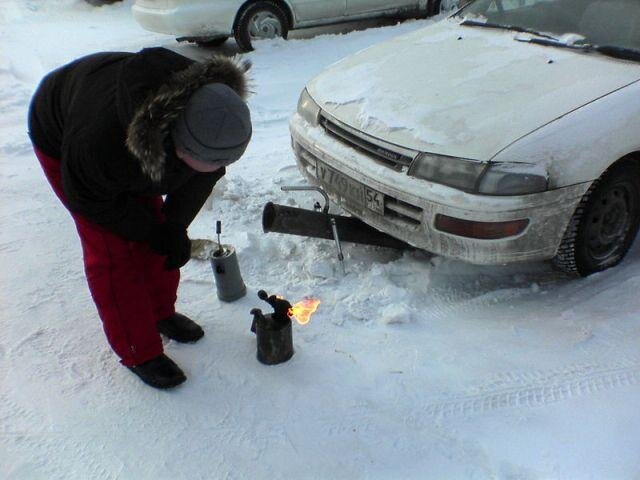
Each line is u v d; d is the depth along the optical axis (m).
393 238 2.97
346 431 2.02
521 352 2.32
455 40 3.27
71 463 1.94
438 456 1.91
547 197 2.33
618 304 2.53
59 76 1.95
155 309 2.38
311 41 7.01
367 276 2.82
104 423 2.09
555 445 1.91
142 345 2.17
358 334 2.48
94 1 11.42
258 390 2.21
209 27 6.72
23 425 2.08
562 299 2.65
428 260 2.95
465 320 2.55
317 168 2.98
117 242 2.00
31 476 1.89
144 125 1.48
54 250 3.13
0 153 4.38
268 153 4.35
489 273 2.88
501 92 2.62
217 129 1.50
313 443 1.98
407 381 2.21
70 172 1.66
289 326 2.26
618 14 3.00
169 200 2.03
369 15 7.41
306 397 2.17
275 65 6.27
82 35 8.77
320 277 2.84
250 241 3.07
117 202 1.79
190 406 2.15
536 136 2.35
